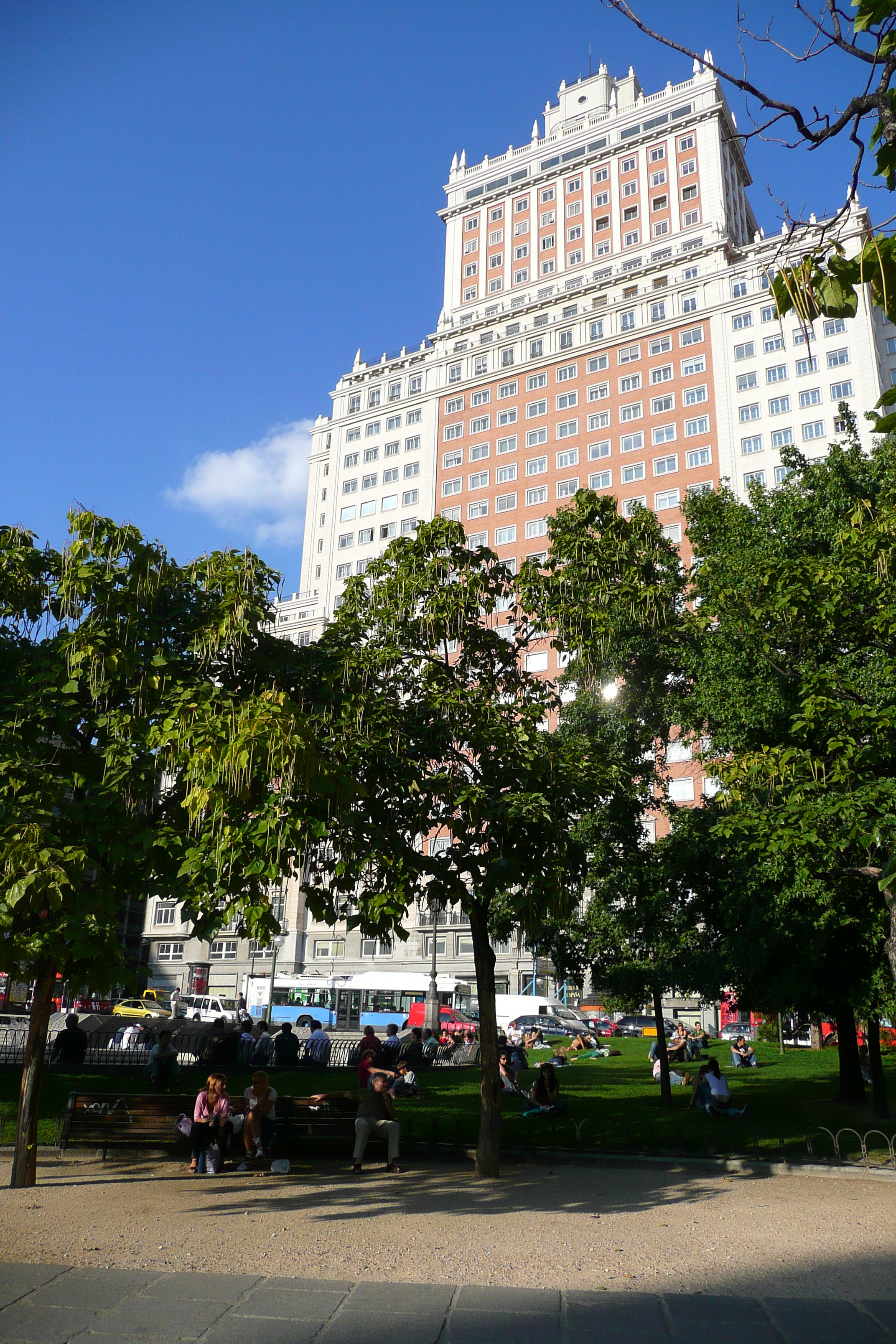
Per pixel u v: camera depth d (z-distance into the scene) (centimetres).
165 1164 1219
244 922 1027
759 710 1627
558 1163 1282
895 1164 1217
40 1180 1100
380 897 1087
